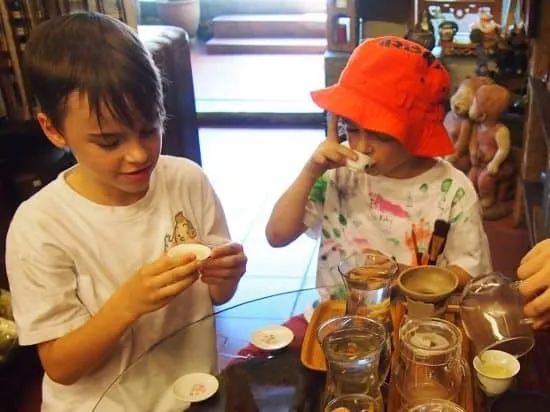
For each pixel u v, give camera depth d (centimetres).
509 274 246
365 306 108
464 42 310
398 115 125
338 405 90
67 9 221
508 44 292
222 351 121
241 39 612
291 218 139
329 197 144
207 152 388
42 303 115
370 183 141
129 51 107
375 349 93
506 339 97
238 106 442
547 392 102
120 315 108
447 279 108
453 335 94
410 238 141
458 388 94
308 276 253
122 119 105
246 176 351
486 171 281
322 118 420
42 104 111
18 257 116
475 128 286
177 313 129
